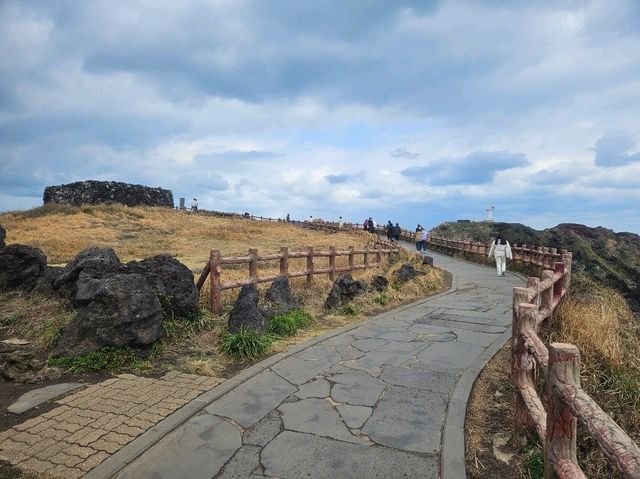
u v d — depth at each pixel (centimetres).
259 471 325
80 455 342
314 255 1063
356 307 884
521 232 3941
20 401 438
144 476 321
